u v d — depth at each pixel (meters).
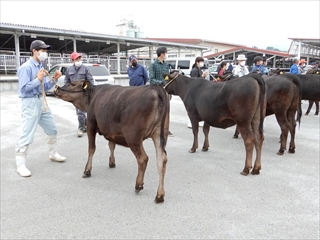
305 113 10.45
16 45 18.56
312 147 6.25
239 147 6.30
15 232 3.18
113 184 4.41
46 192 4.14
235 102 4.58
